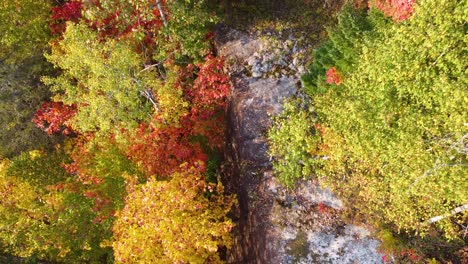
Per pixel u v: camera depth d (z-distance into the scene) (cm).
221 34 1673
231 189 1647
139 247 1216
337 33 1199
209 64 1445
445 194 1052
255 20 1652
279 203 1428
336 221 1341
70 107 1689
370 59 1114
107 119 1391
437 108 1026
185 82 1560
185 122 1537
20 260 1809
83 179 1559
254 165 1516
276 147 1419
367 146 1120
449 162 1028
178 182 1298
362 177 1200
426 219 1137
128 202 1291
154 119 1428
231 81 1611
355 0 1346
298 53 1555
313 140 1295
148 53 1636
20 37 1630
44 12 1653
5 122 1772
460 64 974
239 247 1608
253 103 1549
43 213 1588
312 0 1605
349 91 1204
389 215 1150
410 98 1100
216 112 1662
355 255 1278
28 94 1741
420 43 1045
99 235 1623
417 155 1038
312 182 1400
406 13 1052
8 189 1655
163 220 1222
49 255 1792
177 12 1420
